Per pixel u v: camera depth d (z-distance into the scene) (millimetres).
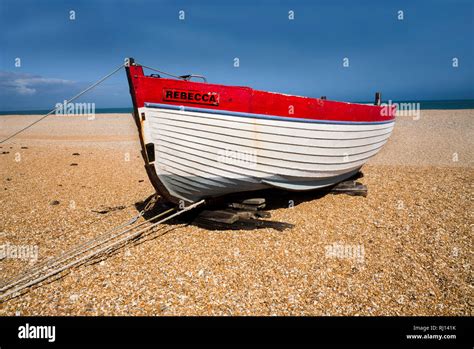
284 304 3428
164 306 3416
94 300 3555
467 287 3686
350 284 3771
